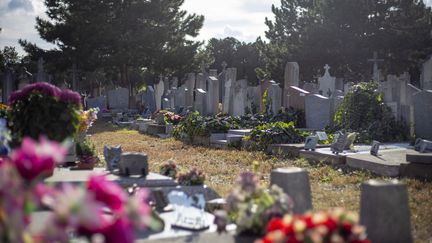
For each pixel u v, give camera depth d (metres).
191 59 55.78
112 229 3.73
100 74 76.69
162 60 54.06
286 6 61.25
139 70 63.88
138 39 51.12
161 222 6.88
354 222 4.61
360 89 21.45
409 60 49.94
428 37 49.75
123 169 8.97
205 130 21.95
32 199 3.60
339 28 50.78
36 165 3.79
